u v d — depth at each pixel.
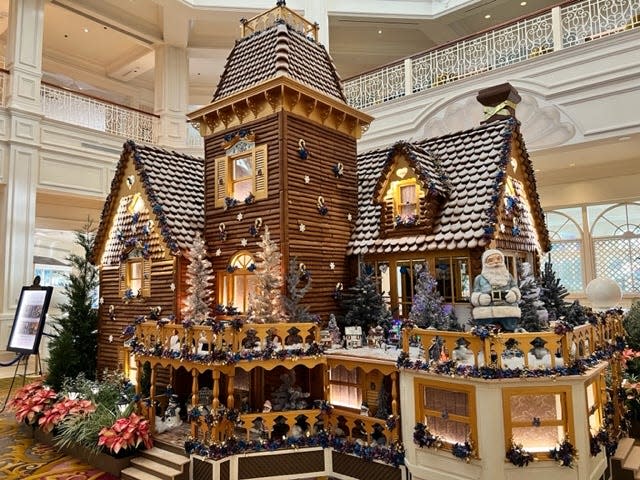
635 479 5.81
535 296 6.18
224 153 8.37
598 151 11.39
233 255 7.95
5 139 12.44
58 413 7.42
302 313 6.91
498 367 4.93
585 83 10.42
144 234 8.61
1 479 6.20
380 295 7.80
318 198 8.01
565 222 14.07
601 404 5.76
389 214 8.07
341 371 6.93
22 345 9.12
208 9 14.95
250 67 8.44
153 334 7.06
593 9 12.32
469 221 7.07
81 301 10.05
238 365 6.08
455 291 7.18
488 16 17.25
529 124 11.27
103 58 19.33
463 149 8.15
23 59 12.98
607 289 7.09
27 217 12.65
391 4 16.67
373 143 13.80
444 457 5.25
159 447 6.63
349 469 6.12
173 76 17.03
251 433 6.65
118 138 15.23
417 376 5.53
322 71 8.91
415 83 13.83
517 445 4.83
